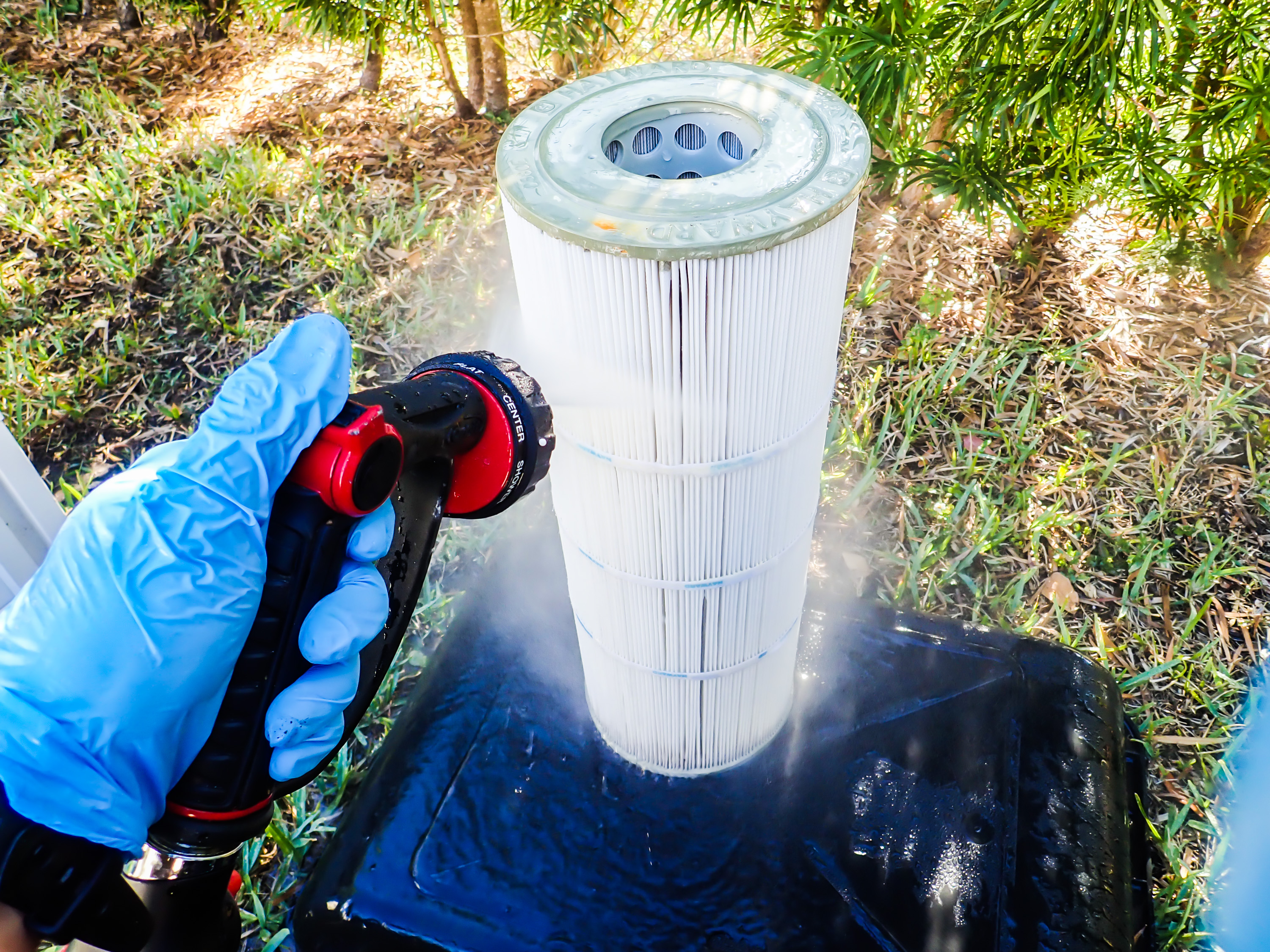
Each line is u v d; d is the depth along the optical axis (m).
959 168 1.41
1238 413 1.44
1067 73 1.25
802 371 0.65
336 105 2.08
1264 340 1.54
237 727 0.52
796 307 0.59
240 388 0.52
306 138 1.99
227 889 0.60
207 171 1.91
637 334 0.58
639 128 0.64
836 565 1.29
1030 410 1.40
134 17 2.29
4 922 0.46
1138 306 1.61
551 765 0.98
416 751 1.00
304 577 0.52
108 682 0.48
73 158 1.97
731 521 0.71
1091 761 0.94
